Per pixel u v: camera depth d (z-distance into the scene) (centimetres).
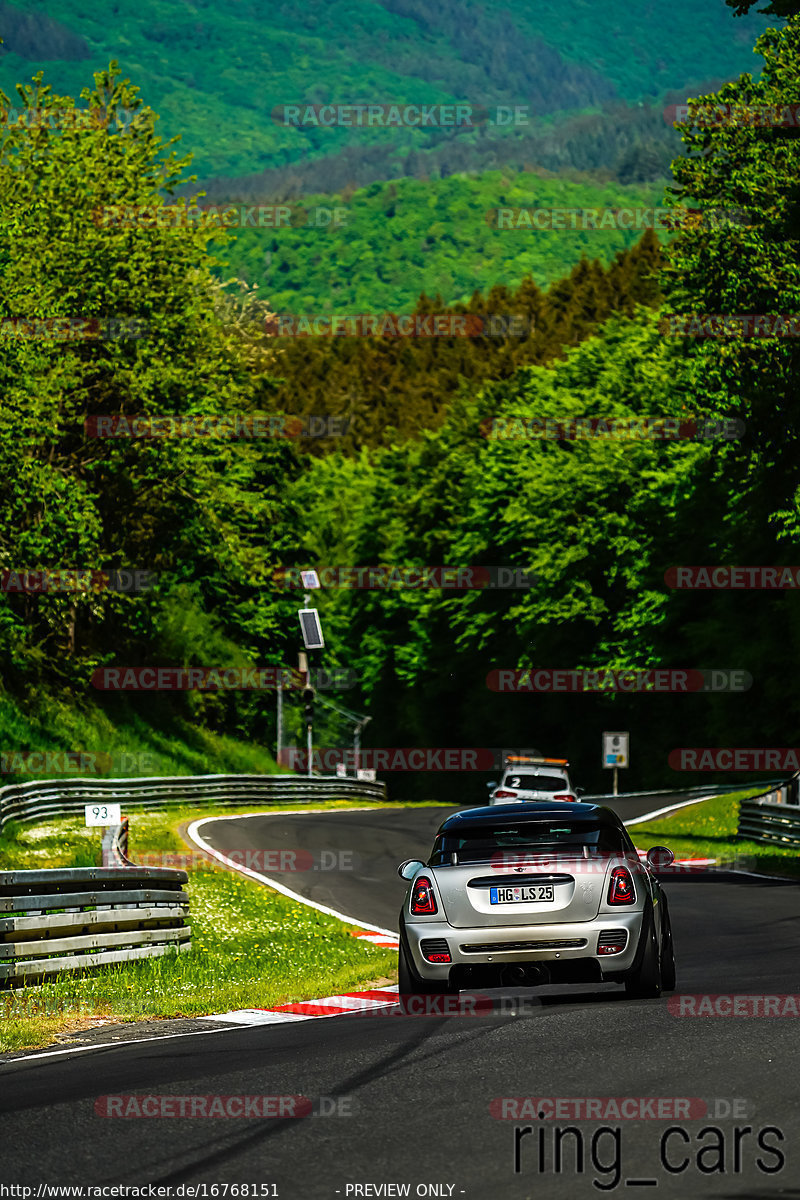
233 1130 1018
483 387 14762
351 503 17025
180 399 7631
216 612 10181
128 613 7781
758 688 9044
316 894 3625
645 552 9712
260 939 2769
